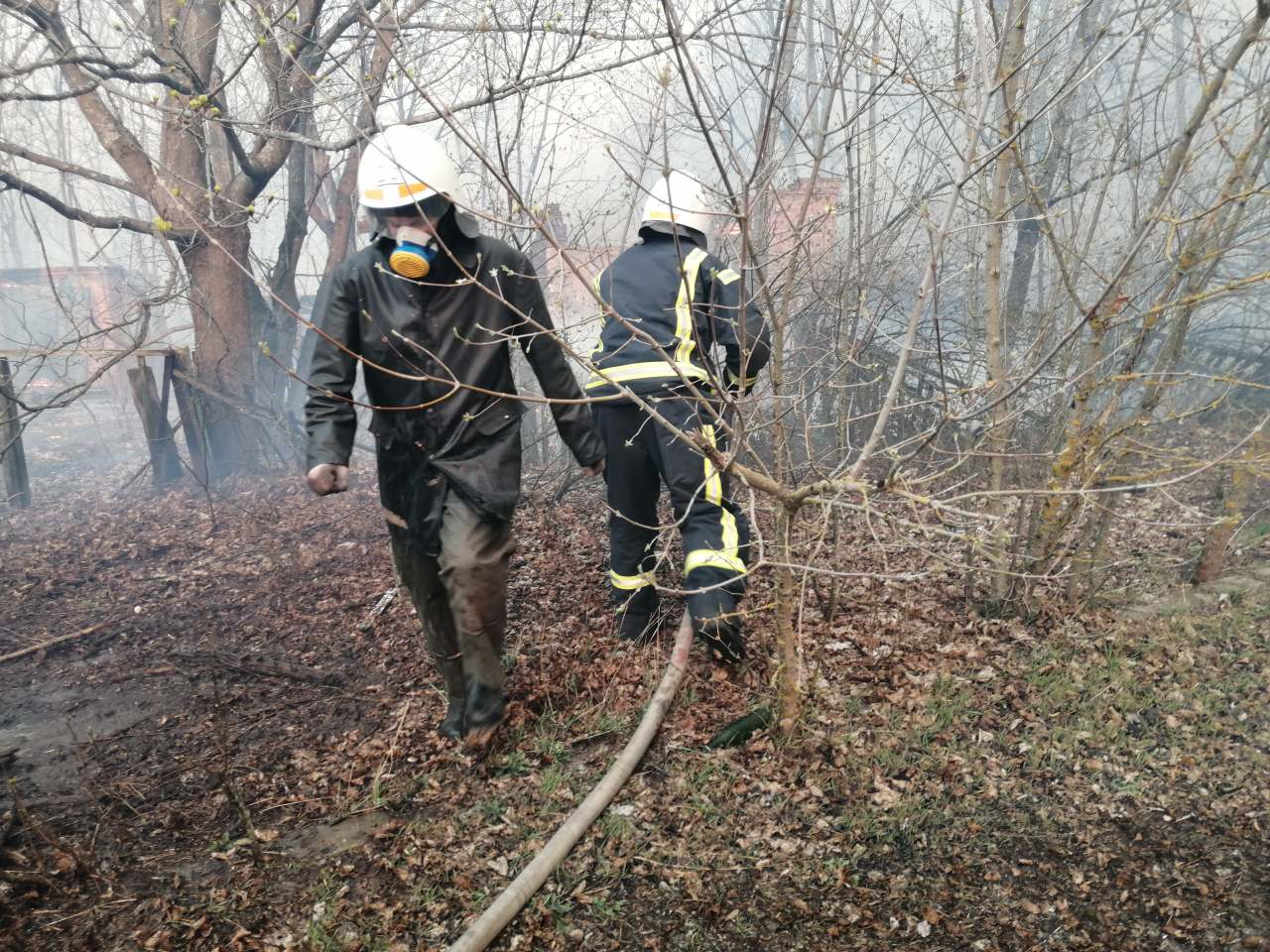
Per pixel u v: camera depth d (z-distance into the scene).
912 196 4.52
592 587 4.47
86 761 3.25
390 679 3.73
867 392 5.95
